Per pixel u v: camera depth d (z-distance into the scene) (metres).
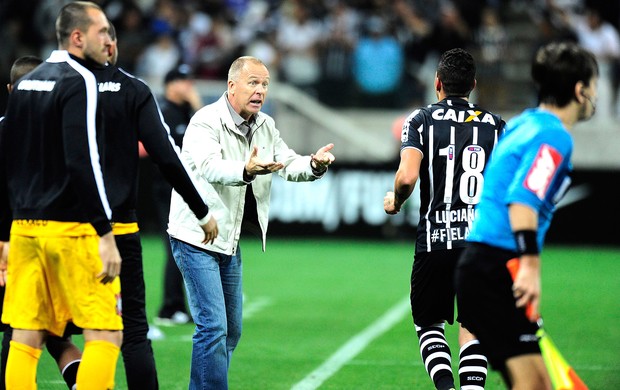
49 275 17.62
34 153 17.38
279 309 38.38
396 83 69.81
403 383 25.36
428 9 72.25
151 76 68.12
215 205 20.25
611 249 61.75
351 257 56.41
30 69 21.53
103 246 16.92
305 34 71.25
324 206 64.56
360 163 64.12
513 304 16.17
